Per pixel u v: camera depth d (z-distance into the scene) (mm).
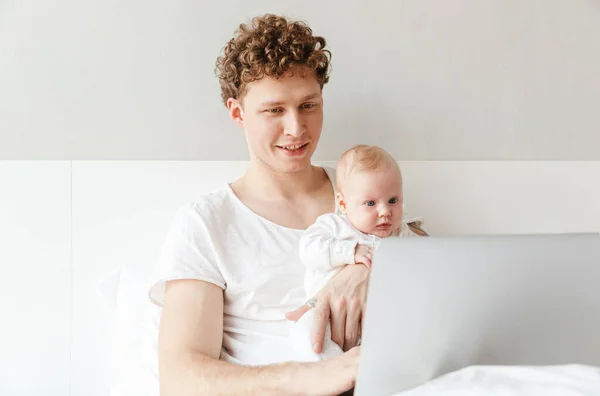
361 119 1880
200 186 1781
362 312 1362
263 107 1506
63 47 1760
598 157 1984
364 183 1438
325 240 1426
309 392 1234
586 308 1010
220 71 1682
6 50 1742
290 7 1828
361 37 1861
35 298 1734
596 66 1969
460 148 1929
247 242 1537
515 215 1912
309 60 1500
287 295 1523
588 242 993
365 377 1004
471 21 1905
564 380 959
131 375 1539
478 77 1920
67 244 1737
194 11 1792
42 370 1743
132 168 1753
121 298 1668
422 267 960
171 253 1504
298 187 1631
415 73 1892
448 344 995
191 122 1812
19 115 1755
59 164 1732
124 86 1783
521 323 998
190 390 1324
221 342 1476
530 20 1930
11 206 1722
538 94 1950
